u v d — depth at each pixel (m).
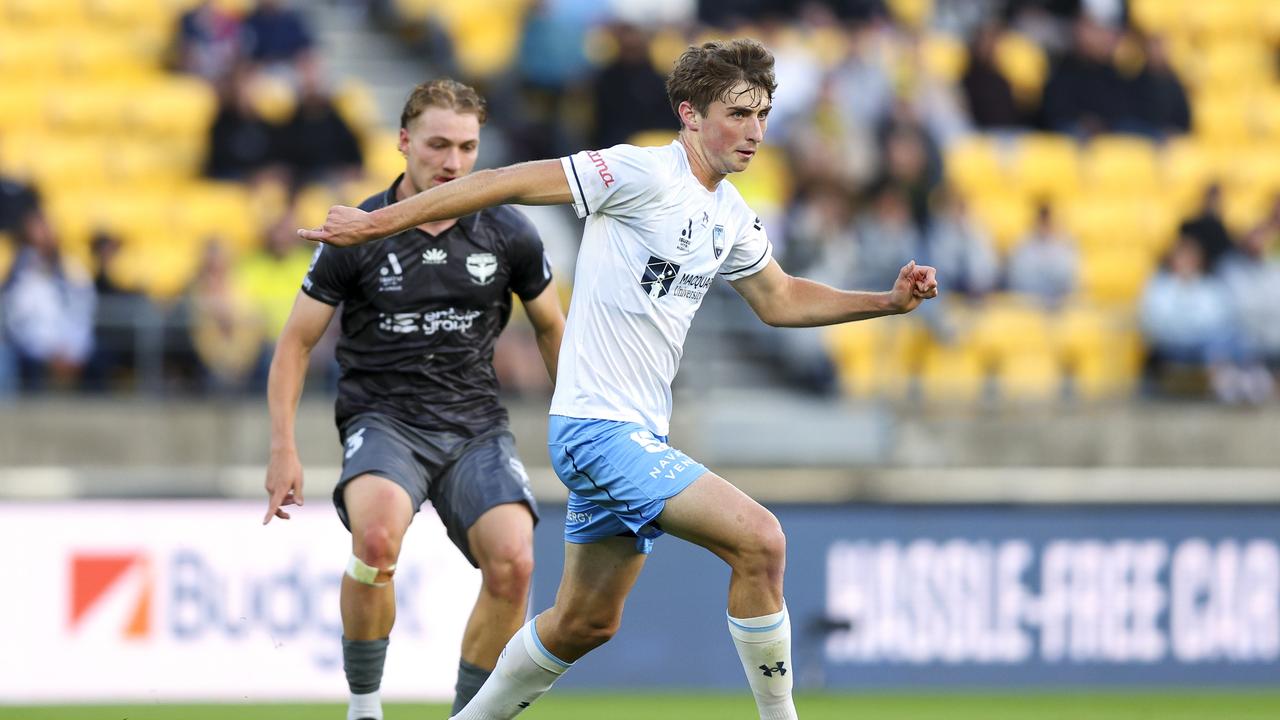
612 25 44.22
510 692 16.69
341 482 17.86
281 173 40.59
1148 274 45.75
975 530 31.95
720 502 14.95
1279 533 32.75
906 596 31.66
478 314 18.53
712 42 15.56
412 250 18.11
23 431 34.00
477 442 18.59
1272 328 40.00
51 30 46.53
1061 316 39.97
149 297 36.12
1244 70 50.97
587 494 15.74
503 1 49.03
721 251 15.88
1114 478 34.09
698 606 31.27
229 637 29.20
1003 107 46.41
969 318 39.62
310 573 29.55
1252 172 47.81
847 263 38.88
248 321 35.78
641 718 26.59
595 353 15.66
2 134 43.78
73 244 41.12
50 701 28.58
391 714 27.28
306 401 34.91
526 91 43.72
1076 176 46.34
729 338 39.38
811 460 36.59
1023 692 31.47
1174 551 32.47
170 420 34.53
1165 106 47.59
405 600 29.39
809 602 31.41
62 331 35.66
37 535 28.78
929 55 49.44
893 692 31.41
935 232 40.31
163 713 27.19
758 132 15.45
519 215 18.73
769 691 15.38
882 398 38.00
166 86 45.16
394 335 18.28
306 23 45.00
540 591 30.53
